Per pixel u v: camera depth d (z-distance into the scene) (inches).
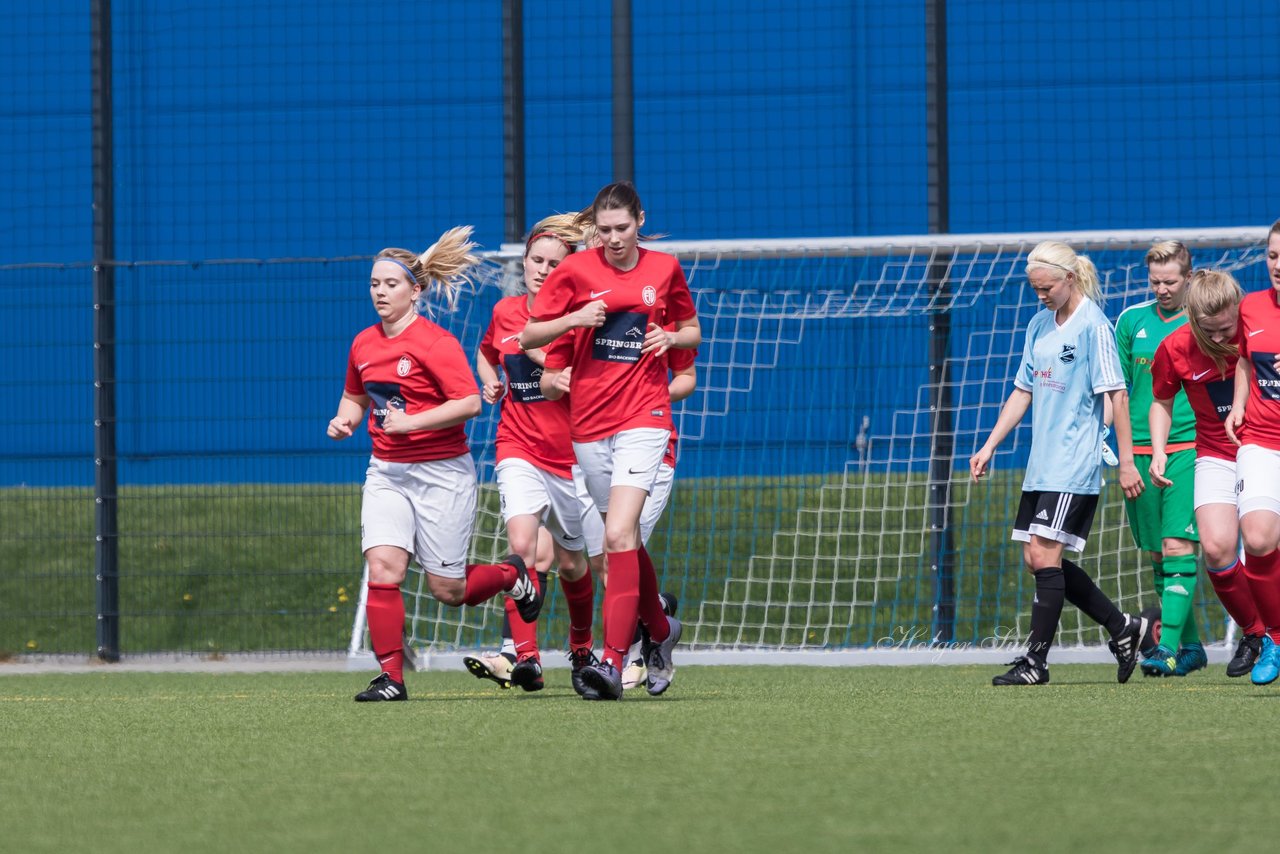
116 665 1348.4
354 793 515.8
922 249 1368.1
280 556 1443.2
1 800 516.7
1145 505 1071.6
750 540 1497.3
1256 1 1865.2
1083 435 951.6
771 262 1863.9
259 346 1643.7
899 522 1482.5
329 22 2006.6
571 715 744.3
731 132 1931.6
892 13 1904.5
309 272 1665.8
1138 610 1462.8
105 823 472.7
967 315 1567.4
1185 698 819.4
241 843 437.4
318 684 1133.7
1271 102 1863.9
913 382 1568.7
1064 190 1881.2
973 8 1888.5
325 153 2005.4
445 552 877.2
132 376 1551.4
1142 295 1600.6
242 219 2012.8
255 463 1450.5
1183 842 418.0
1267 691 871.7
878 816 459.5
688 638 1408.7
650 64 1937.7
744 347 1631.4
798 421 1612.9
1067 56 1879.9
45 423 1621.6
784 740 632.4
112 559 1398.9
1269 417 852.0
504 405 959.0
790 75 1921.8
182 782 549.3
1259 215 1862.7
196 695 1007.6
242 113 2012.8
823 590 1443.2
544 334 783.1
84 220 2037.4
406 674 1213.1
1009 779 525.3
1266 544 850.8
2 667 1343.5
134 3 2021.4
